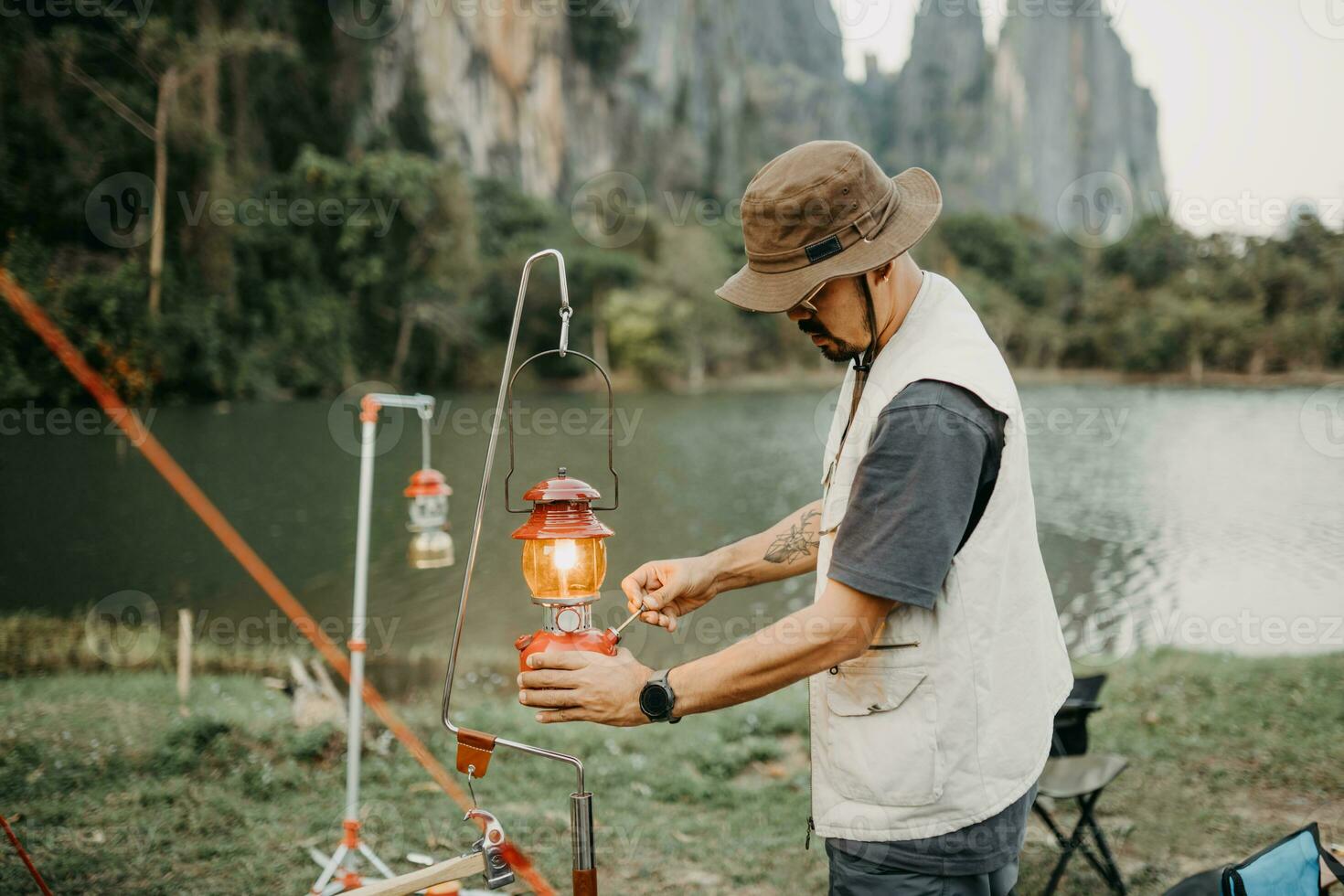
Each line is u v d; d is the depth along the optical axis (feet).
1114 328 232.53
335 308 144.97
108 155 109.19
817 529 6.06
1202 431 126.82
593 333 214.07
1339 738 14.96
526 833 12.46
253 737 15.78
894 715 4.72
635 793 14.16
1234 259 232.53
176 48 119.85
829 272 4.61
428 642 31.09
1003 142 515.50
